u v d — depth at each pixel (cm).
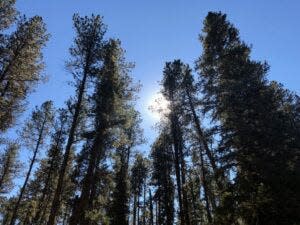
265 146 1542
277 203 1350
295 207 1335
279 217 1350
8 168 3372
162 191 3300
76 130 2147
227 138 1667
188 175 2684
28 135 3303
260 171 1448
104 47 2275
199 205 2984
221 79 2008
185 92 2680
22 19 2386
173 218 3162
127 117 2214
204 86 2123
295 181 1423
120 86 2294
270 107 1747
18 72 2280
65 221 4412
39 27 2383
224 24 2431
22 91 2319
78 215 1922
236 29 2414
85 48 2227
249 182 1444
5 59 2284
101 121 2130
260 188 1327
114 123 2150
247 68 1912
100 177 2355
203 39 2486
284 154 1536
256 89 1783
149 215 4634
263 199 1305
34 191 3966
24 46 2314
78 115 2147
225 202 1480
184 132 2591
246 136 1581
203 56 2306
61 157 3359
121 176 3331
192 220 2934
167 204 3225
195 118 2470
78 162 2297
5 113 2236
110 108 2156
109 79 2238
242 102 1714
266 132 1585
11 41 2298
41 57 2366
